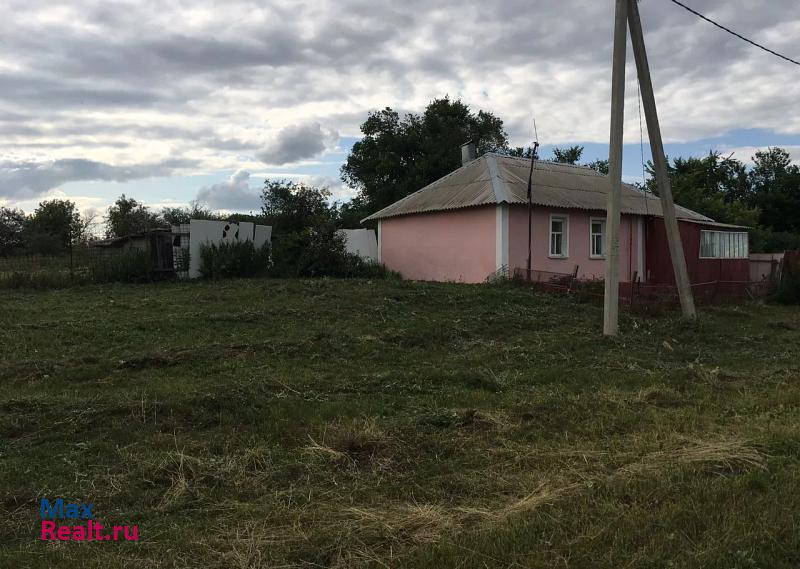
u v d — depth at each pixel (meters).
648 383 7.91
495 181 19.94
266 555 3.38
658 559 3.24
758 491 4.17
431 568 3.21
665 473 4.49
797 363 9.38
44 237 24.88
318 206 25.95
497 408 6.57
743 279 23.36
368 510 3.98
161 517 3.97
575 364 9.07
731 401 6.93
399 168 41.62
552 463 4.85
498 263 18.97
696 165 48.88
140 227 38.84
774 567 3.18
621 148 11.24
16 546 3.57
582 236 21.16
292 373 7.76
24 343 8.84
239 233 18.52
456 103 43.59
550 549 3.38
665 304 14.32
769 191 49.31
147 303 12.52
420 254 22.16
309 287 14.77
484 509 4.00
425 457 5.08
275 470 4.69
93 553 3.46
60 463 4.79
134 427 5.56
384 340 10.04
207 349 8.71
